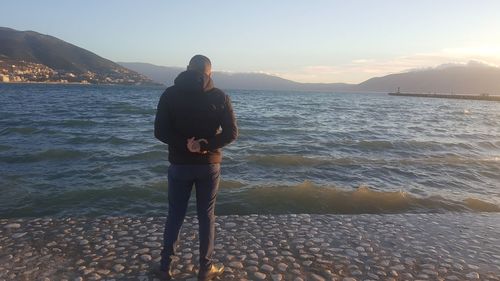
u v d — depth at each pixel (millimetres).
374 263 4984
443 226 6539
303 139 18750
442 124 32250
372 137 20609
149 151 13438
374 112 46469
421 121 34656
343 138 19688
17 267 4555
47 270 4500
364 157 14484
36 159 11898
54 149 13273
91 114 30312
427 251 5441
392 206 8367
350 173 11516
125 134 18438
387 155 15289
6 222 6039
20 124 20969
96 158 12320
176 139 3803
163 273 4332
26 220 6172
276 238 5684
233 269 4648
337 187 9898
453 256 5309
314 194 8688
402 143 18031
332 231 6062
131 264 4711
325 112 41250
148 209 7836
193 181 4020
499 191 10383
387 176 11398
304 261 4949
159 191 8828
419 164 13086
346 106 59812
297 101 74062
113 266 4648
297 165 12141
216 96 3811
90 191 8703
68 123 22516
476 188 10586
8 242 5270
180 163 3889
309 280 4465
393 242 5719
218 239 5578
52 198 8266
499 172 12539
